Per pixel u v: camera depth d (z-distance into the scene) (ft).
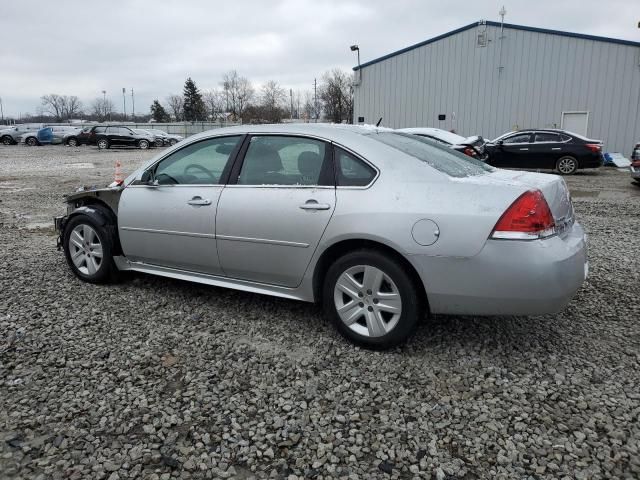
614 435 8.42
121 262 15.76
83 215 15.83
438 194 10.50
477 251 10.00
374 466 7.81
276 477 7.60
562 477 7.51
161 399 9.60
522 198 9.98
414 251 10.43
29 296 15.02
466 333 12.34
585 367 10.68
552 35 73.36
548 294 9.90
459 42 79.51
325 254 11.76
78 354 11.35
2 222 28.17
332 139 11.94
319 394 9.76
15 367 10.76
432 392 9.78
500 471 7.67
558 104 74.64
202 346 11.78
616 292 15.15
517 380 10.18
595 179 48.49
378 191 11.02
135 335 12.36
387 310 11.08
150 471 7.72
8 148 114.01
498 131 78.95
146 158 81.00
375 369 10.66
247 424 8.83
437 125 83.25
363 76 88.28
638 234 23.43
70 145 122.52
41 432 8.61
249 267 12.90
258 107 285.02
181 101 331.77
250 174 12.96
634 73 69.67
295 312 13.82
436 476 7.58
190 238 13.75
